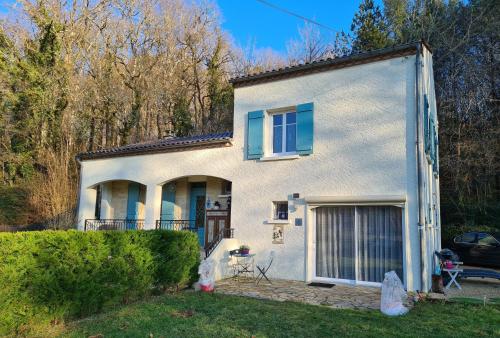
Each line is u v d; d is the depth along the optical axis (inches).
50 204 850.1
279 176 481.7
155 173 599.8
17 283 237.6
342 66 455.2
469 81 858.1
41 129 992.2
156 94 1296.8
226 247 474.0
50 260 259.1
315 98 470.6
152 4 1314.0
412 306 321.7
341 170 438.6
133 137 1228.5
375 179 415.8
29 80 966.4
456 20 926.4
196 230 620.7
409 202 393.7
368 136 427.2
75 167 952.3
